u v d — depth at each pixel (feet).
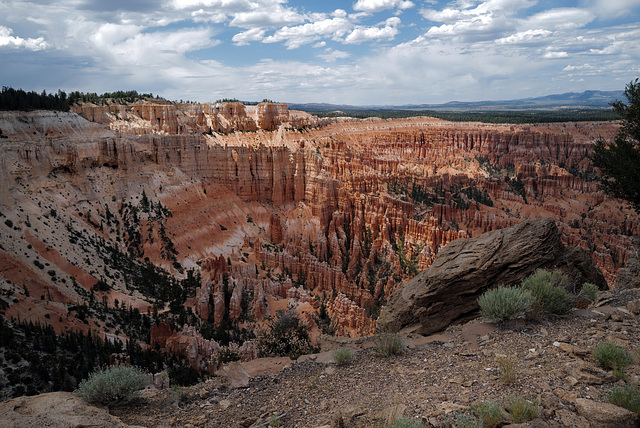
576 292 68.69
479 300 62.44
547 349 47.34
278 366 56.59
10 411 41.45
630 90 87.20
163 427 41.83
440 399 39.19
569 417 32.73
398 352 56.18
